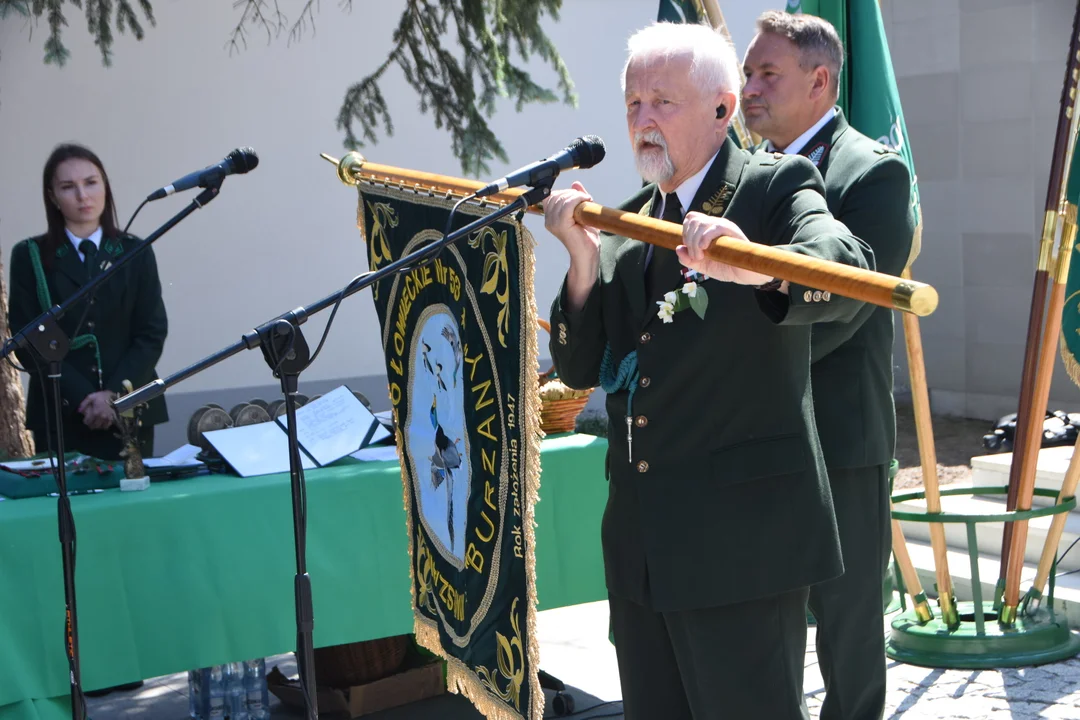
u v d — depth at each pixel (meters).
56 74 9.05
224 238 9.83
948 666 4.04
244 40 9.27
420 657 4.05
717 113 2.26
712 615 2.21
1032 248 7.79
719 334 2.16
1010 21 7.80
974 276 8.14
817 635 3.09
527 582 2.39
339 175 3.08
